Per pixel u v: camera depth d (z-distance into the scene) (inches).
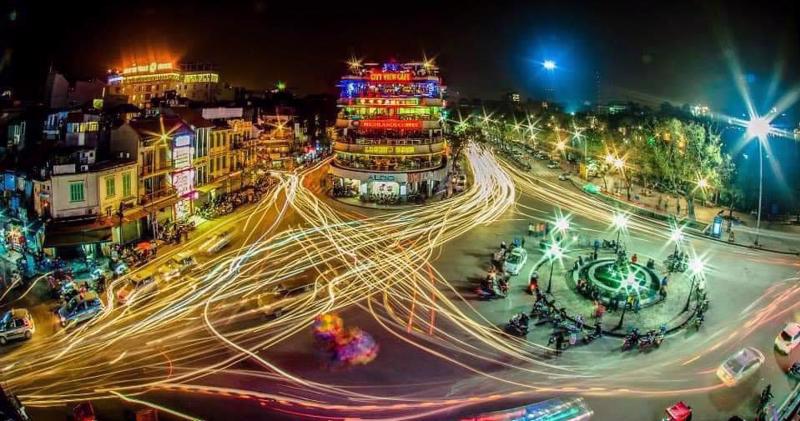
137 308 1659.7
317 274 1957.4
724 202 2982.3
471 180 3750.0
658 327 1578.5
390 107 3518.7
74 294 1662.2
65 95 3179.1
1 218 2073.1
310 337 1499.8
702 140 2787.9
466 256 2172.7
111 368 1328.7
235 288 1817.2
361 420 1151.0
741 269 2050.9
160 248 2156.7
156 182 2306.8
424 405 1206.9
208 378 1294.3
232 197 2881.4
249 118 3508.9
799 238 2428.6
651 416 1177.4
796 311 1680.6
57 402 1184.2
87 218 1935.3
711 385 1294.3
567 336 1514.5
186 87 4594.0
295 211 2812.5
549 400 1214.9
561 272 2006.6
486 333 1541.6
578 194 3363.7
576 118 5162.4
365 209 2925.7
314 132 4881.9
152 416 1123.9
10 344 1437.0
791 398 1216.2
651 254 2217.0
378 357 1402.6
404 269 2021.4
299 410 1182.9
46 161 1957.4
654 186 3403.1
